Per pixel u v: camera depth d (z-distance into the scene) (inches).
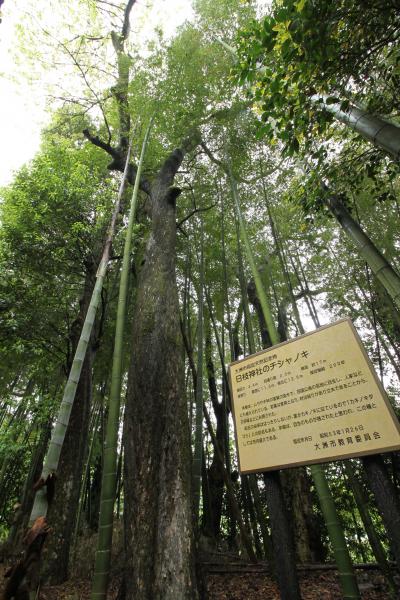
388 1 79.6
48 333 221.3
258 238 276.5
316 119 106.3
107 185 249.9
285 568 65.8
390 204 208.2
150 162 236.2
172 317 141.1
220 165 247.3
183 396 121.2
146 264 163.2
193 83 212.1
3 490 287.0
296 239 248.7
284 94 93.7
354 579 62.1
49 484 71.6
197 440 137.9
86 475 229.9
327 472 249.8
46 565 163.8
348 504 238.2
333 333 75.9
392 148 85.4
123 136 227.9
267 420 78.2
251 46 95.0
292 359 79.8
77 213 218.2
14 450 211.5
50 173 214.7
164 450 106.0
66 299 232.1
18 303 198.4
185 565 86.7
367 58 96.0
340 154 134.0
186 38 220.1
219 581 154.8
